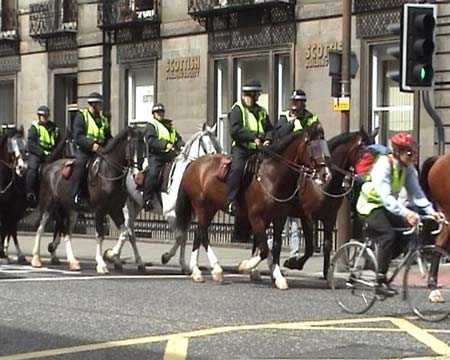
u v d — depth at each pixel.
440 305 11.89
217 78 27.28
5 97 34.00
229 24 26.66
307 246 16.08
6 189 19.39
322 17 24.52
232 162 15.66
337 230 19.23
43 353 9.52
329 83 24.34
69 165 18.36
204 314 12.16
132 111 29.58
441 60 22.03
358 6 23.78
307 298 13.98
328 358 9.26
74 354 9.46
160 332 10.73
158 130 18.22
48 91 32.03
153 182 18.00
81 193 18.31
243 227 16.31
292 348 9.77
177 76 28.08
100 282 15.92
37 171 19.69
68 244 18.67
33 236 28.86
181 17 27.94
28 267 19.00
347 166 15.51
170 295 14.16
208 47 27.25
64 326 11.15
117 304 13.05
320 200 15.47
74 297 13.74
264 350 9.66
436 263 12.12
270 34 25.72
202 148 17.97
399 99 23.48
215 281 16.28
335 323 11.51
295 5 25.09
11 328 11.01
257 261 15.73
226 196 15.83
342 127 17.61
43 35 31.69
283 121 16.59
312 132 14.66
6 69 33.41
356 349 9.73
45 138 20.05
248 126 15.59
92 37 30.22
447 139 21.98
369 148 12.50
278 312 12.42
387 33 23.22
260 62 26.42
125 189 17.86
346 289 12.59
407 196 12.14
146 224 27.03
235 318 11.84
